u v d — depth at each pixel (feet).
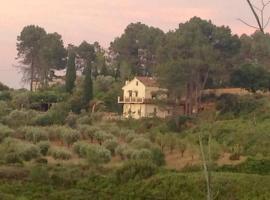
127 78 450.30
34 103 409.08
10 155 219.20
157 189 185.78
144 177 196.03
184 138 273.54
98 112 369.30
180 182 184.14
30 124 324.60
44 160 224.74
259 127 272.51
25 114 338.34
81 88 416.26
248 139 254.88
